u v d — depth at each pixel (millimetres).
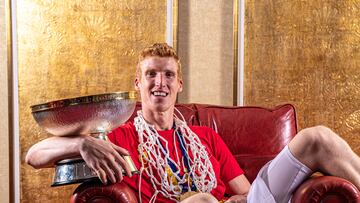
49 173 3400
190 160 2240
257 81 3527
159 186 2148
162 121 2287
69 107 1834
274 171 2023
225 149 2395
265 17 3512
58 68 3393
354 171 1953
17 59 3330
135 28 3449
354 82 3537
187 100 3521
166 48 2297
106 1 3424
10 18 3299
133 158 2172
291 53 3523
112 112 1897
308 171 1978
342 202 1908
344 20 3521
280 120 2611
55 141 1898
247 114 2619
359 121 3553
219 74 3549
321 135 1955
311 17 3518
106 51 3434
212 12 3541
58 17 3381
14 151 3324
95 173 1843
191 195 2111
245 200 2154
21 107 3354
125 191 1891
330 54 3527
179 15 3514
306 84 3535
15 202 3338
